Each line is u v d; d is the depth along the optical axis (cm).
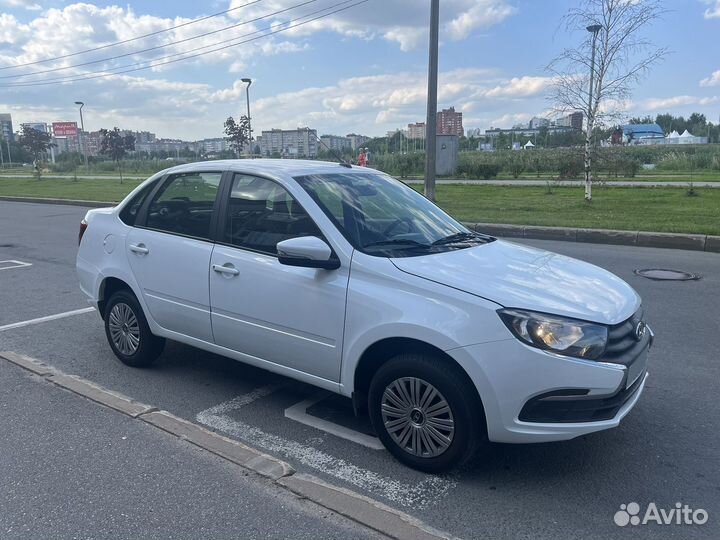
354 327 362
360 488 339
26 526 301
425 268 355
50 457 369
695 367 507
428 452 348
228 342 440
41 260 1063
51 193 2691
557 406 314
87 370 523
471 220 1378
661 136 7875
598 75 1582
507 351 314
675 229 1140
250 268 414
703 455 370
